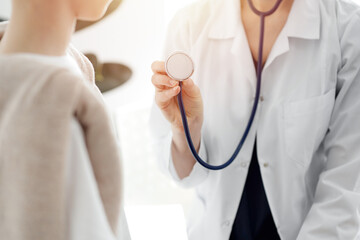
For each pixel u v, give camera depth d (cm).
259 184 99
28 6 45
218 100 99
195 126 94
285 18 93
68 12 49
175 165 103
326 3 94
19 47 45
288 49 89
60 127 37
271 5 90
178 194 193
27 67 40
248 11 97
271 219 101
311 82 90
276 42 91
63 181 38
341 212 87
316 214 90
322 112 90
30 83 38
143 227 102
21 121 37
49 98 38
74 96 39
